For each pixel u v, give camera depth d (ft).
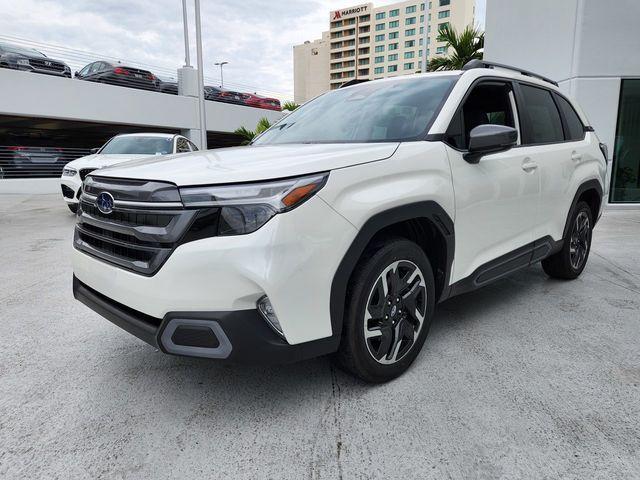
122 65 61.52
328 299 6.45
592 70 28.60
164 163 7.46
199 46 50.49
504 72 10.81
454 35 51.16
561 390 7.59
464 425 6.66
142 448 6.26
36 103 52.47
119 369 8.50
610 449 6.13
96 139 81.41
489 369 8.30
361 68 419.13
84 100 56.49
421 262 7.93
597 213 14.46
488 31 36.58
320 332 6.47
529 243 10.92
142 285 6.30
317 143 8.67
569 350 9.07
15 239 21.44
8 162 46.14
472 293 12.74
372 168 6.97
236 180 6.03
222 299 5.90
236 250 5.83
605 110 29.12
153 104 63.57
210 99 74.02
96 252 7.29
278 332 6.20
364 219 6.68
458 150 8.57
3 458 6.07
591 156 13.50
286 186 6.03
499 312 11.20
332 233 6.34
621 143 29.89
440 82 9.56
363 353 7.19
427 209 7.65
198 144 69.82
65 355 9.11
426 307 8.16
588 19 28.02
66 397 7.56
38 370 8.49
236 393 7.61
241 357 6.01
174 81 69.62
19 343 9.69
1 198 41.83
